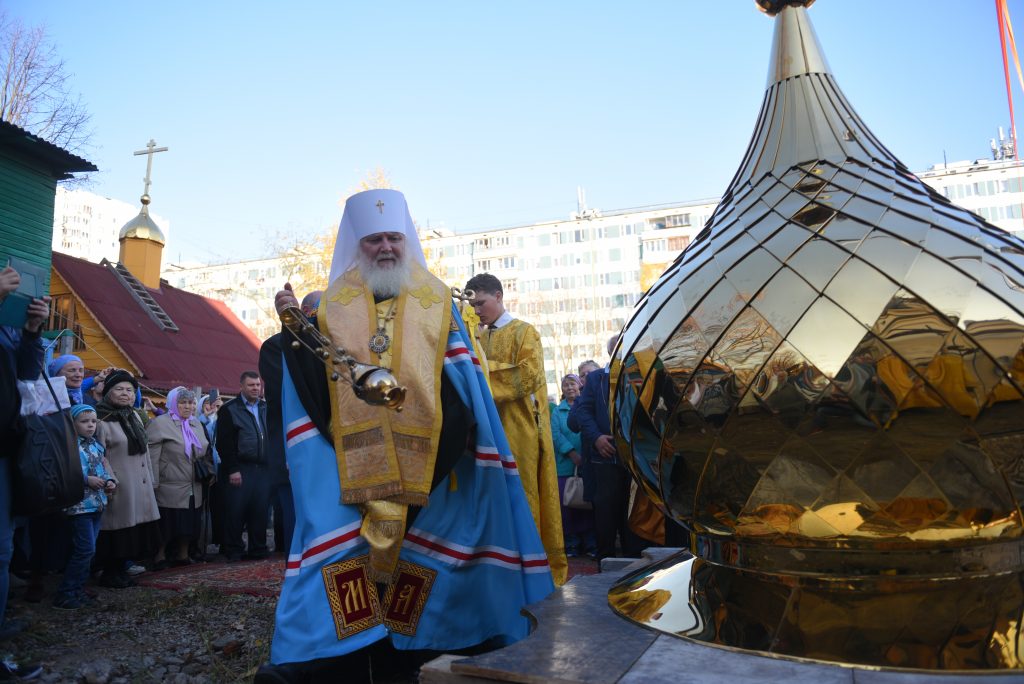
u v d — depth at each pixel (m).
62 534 5.89
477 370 3.32
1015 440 1.30
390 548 2.78
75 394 6.39
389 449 2.90
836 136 1.62
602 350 72.56
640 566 2.34
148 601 5.54
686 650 1.41
